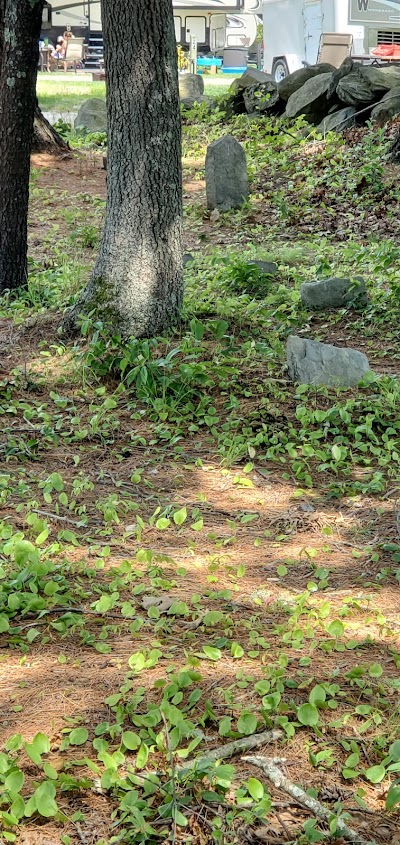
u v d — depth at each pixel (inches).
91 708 145.7
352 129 718.5
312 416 272.4
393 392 292.7
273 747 136.9
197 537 210.7
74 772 131.9
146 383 285.9
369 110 737.0
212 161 583.5
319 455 252.5
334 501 231.6
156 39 306.8
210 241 530.3
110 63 309.6
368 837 121.4
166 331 321.7
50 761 133.9
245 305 376.5
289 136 744.3
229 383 295.0
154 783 126.0
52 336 333.7
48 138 721.0
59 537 204.7
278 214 578.2
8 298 386.0
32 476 241.1
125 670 156.2
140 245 316.2
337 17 1042.7
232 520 220.2
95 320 320.5
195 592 183.5
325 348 304.0
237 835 120.2
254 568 195.8
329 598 183.2
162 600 177.3
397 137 649.0
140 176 312.8
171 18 312.3
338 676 154.1
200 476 245.0
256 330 346.9
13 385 297.7
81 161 717.3
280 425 272.7
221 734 137.7
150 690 150.0
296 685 150.7
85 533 211.3
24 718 143.4
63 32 1681.8
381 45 1056.2
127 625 171.5
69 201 608.7
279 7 1179.3
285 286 422.6
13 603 173.3
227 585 187.5
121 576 188.5
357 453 260.1
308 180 625.0
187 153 759.1
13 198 389.1
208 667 157.1
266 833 120.8
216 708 145.6
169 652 161.8
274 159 688.4
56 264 444.1
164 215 317.4
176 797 124.1
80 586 183.9
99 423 273.9
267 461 255.1
